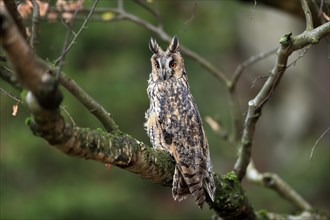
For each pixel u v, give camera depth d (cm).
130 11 1738
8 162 1664
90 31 1758
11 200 1645
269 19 2184
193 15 843
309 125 2220
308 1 792
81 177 1738
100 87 1742
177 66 773
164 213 1823
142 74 1812
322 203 1772
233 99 917
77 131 518
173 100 735
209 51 1914
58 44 1369
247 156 754
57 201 1659
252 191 1720
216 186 690
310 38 622
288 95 2245
